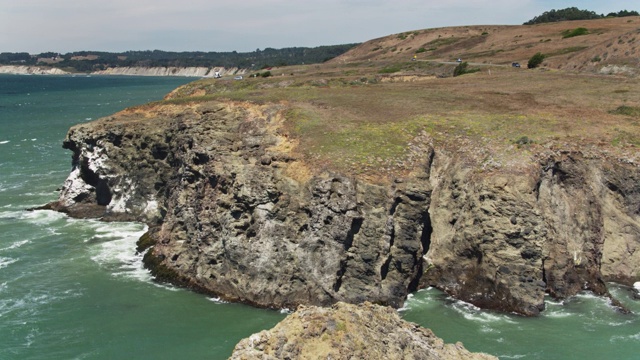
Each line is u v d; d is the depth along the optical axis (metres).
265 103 48.53
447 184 37.88
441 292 35.16
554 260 34.28
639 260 36.22
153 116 53.94
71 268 39.25
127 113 56.06
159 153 49.72
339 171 35.88
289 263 34.34
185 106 53.44
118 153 51.47
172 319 31.92
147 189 50.06
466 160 37.81
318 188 34.88
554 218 35.56
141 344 29.09
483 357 22.38
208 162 39.97
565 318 31.41
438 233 36.94
